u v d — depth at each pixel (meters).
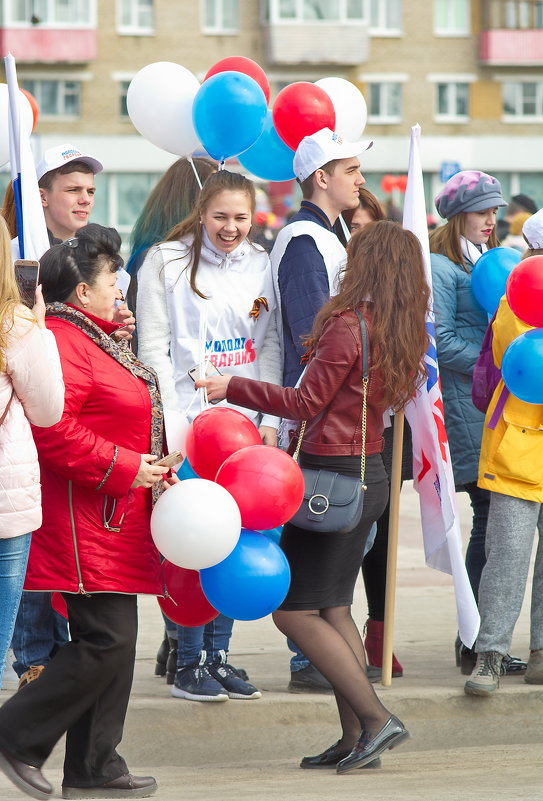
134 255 10.59
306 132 10.69
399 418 10.23
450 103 76.00
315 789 8.15
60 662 7.77
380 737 8.56
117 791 8.02
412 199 10.42
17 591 7.42
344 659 8.64
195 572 8.59
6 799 7.91
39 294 7.55
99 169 10.82
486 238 11.28
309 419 8.74
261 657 11.52
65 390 7.59
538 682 10.60
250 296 10.00
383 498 8.94
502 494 10.32
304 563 8.71
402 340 8.61
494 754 9.66
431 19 75.06
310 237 9.94
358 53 74.12
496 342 10.22
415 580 14.96
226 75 10.21
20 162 9.41
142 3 72.94
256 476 8.13
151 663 11.21
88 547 7.73
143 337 9.90
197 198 10.07
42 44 71.94
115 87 73.00
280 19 73.31
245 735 9.83
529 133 76.50
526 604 13.77
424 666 11.23
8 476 7.29
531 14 75.50
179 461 7.87
